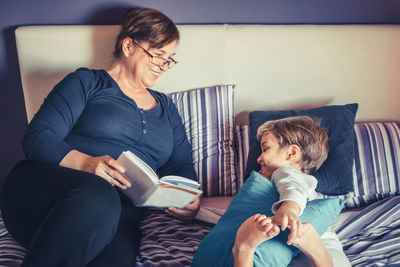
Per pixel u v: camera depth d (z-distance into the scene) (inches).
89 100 58.6
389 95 77.3
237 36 73.7
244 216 47.4
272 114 68.8
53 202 43.9
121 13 75.6
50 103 55.2
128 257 46.9
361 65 75.7
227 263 44.2
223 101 72.2
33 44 71.3
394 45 75.0
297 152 55.8
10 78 78.1
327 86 76.5
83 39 71.6
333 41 74.4
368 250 54.4
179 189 48.8
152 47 59.4
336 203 49.8
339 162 62.0
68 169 47.7
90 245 42.1
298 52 74.7
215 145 70.2
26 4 74.2
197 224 59.8
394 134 69.2
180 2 75.8
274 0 76.2
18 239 47.9
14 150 82.3
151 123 60.9
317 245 44.0
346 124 65.6
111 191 45.3
